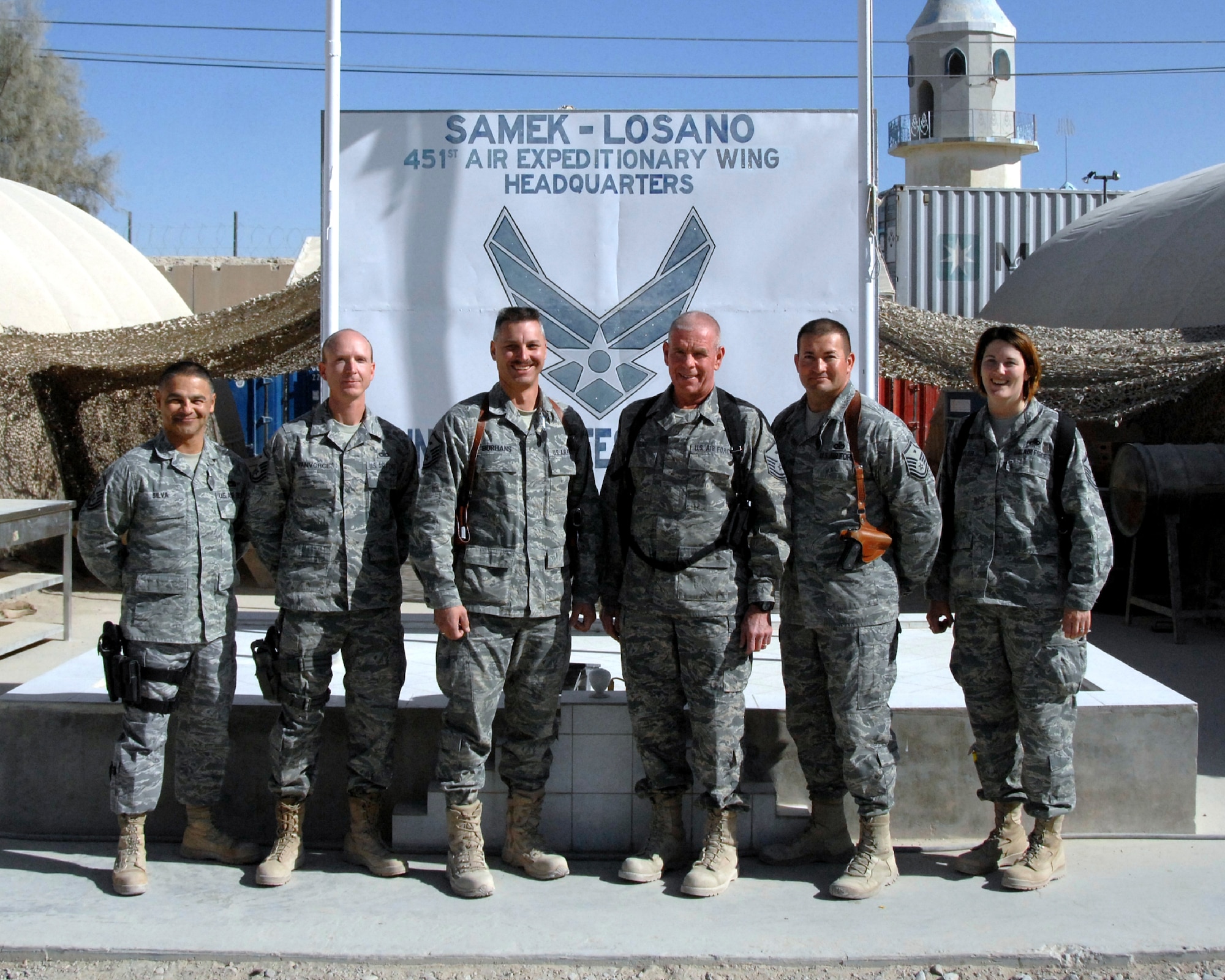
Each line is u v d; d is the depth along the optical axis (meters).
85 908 3.86
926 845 4.46
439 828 4.33
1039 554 3.93
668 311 5.68
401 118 5.64
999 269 19.36
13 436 9.92
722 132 5.64
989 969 3.54
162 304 13.87
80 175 26.19
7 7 25.33
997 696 4.07
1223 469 8.74
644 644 3.95
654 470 3.88
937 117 26.30
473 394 5.70
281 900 3.92
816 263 5.66
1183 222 11.88
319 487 3.93
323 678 4.00
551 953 3.55
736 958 3.54
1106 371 8.98
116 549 4.01
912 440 3.92
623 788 4.39
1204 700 6.98
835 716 3.97
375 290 5.68
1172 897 3.96
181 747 4.14
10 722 4.55
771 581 3.85
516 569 3.86
